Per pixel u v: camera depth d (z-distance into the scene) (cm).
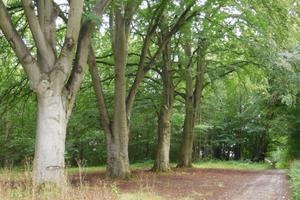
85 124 2688
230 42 2498
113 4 1645
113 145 2000
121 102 2006
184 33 2319
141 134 4150
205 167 3375
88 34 1419
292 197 1383
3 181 1052
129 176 1997
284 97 2305
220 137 5341
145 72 2134
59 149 1286
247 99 4266
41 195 1018
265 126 4628
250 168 3700
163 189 1617
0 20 1202
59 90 1298
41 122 1280
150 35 2105
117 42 2011
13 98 1886
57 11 1375
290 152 3212
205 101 4294
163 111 2689
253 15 1917
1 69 1897
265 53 2095
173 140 4444
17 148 3303
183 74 2897
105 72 2522
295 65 2211
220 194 1530
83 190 1014
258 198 1459
